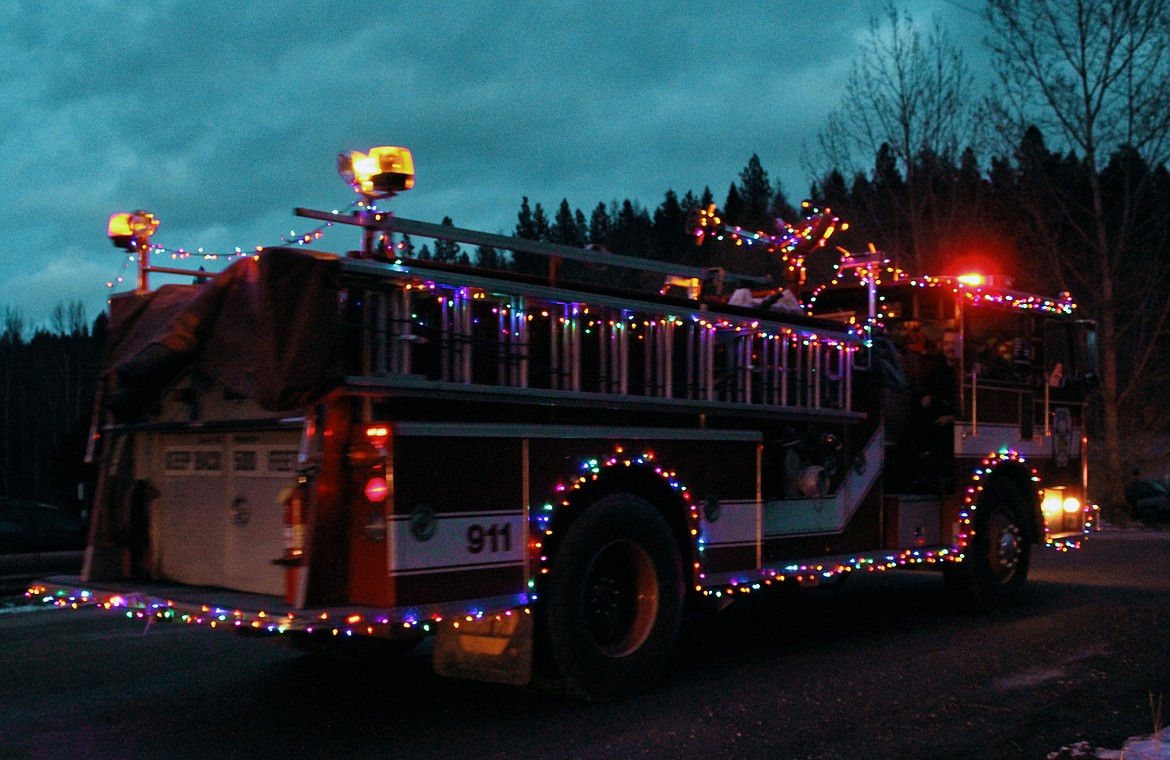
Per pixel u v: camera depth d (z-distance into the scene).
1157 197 26.45
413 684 6.79
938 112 24.14
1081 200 26.64
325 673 7.14
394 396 5.28
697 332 6.93
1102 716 5.77
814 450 7.79
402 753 5.28
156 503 6.52
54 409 52.88
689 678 6.75
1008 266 24.98
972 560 9.02
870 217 24.84
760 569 7.11
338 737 5.59
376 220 5.62
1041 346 9.98
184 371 6.06
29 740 5.62
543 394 5.90
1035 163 24.77
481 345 5.73
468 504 5.45
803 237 9.45
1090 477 25.83
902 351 9.23
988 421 9.25
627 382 6.43
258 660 7.61
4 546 12.82
